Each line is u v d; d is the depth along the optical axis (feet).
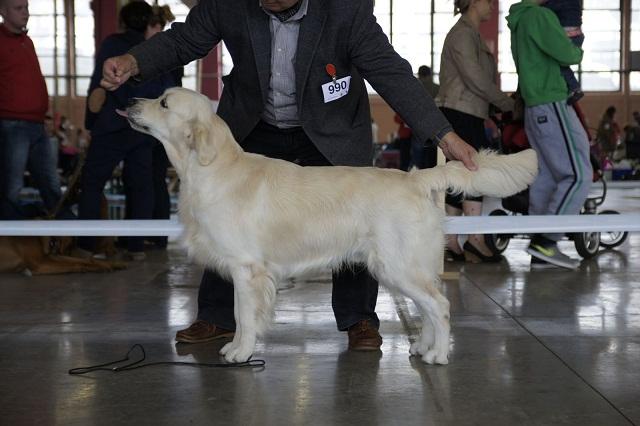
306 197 10.27
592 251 20.97
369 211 10.22
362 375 10.09
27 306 14.88
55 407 8.84
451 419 8.41
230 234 10.21
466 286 16.78
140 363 10.71
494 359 10.85
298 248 10.36
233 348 10.80
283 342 11.86
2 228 14.17
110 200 26.84
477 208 20.18
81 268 18.88
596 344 11.68
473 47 19.47
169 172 39.73
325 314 13.92
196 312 14.32
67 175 38.45
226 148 10.33
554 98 18.03
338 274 11.46
